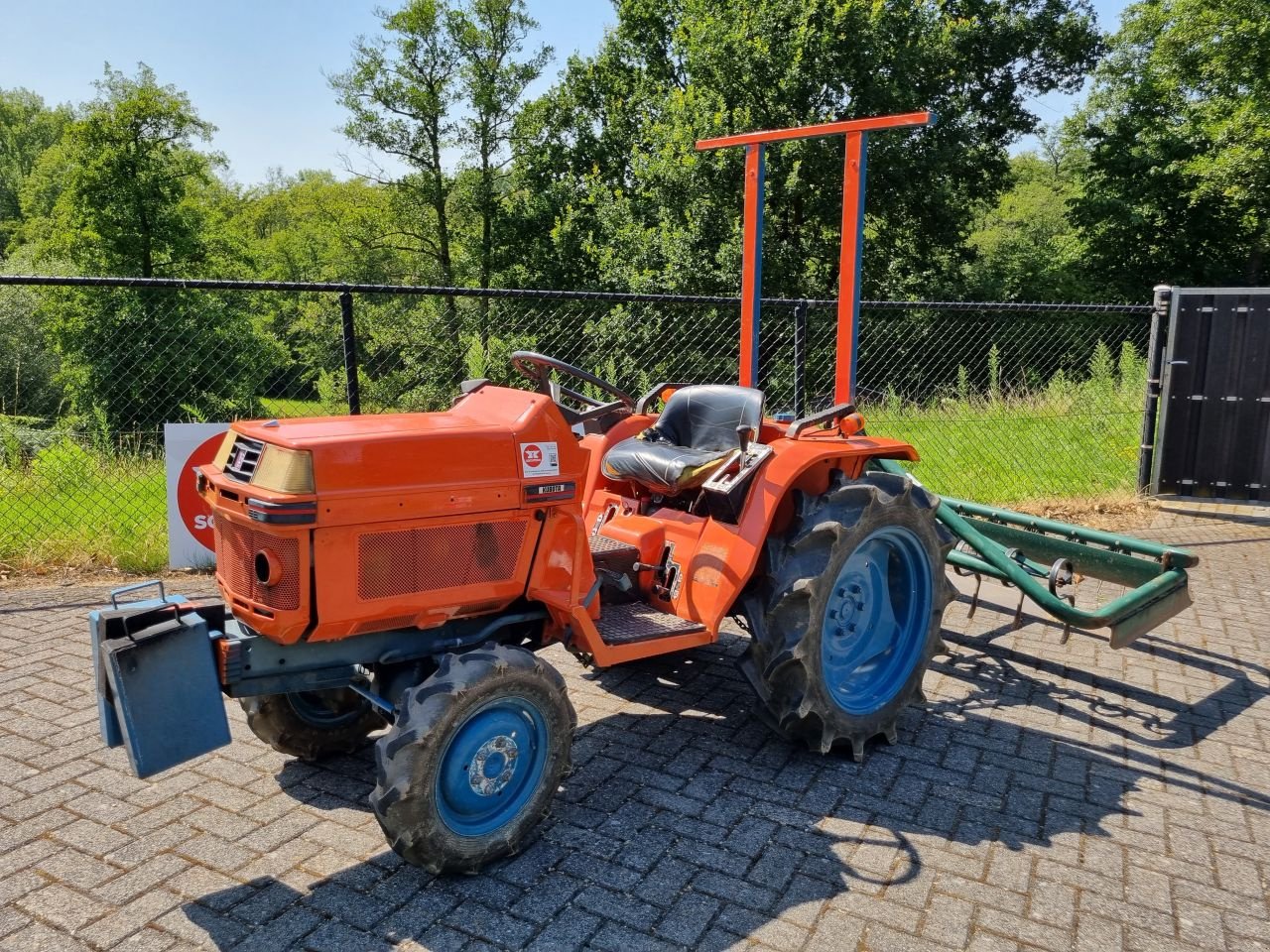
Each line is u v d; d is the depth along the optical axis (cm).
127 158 2880
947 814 328
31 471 763
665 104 2222
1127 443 1016
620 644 333
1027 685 447
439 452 285
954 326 1947
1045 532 572
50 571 578
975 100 2534
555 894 276
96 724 376
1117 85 2853
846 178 404
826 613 363
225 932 256
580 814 321
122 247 2956
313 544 265
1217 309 766
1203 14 2452
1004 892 283
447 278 2881
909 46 2041
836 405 412
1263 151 2306
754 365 468
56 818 310
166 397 1966
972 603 497
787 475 359
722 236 2053
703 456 383
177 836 301
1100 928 267
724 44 2028
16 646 456
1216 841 315
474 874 284
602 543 387
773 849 302
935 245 2294
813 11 1969
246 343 2028
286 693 321
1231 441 777
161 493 723
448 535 290
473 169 2853
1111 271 2811
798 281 1981
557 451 310
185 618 272
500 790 288
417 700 269
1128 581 457
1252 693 442
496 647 288
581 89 2773
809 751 373
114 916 261
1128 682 452
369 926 260
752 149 450
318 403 1372
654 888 281
